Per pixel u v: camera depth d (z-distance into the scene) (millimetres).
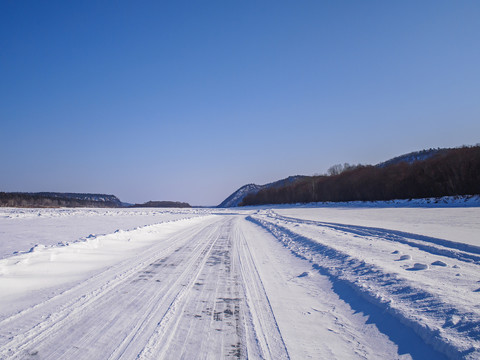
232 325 4465
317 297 5832
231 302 5473
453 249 9195
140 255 10320
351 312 5016
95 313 4836
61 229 19656
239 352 3664
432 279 5926
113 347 3727
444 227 15555
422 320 4016
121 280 6887
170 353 3607
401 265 7355
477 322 3658
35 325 4340
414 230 14203
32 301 5363
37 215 38781
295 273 7812
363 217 27125
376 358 3525
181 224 25641
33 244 12305
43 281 6621
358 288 5770
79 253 9359
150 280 6910
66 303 5281
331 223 21312
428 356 3426
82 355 3514
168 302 5414
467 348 3184
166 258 9758
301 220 26656
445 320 3951
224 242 14031
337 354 3633
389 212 33062
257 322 4594
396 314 4398
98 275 7355
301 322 4613
